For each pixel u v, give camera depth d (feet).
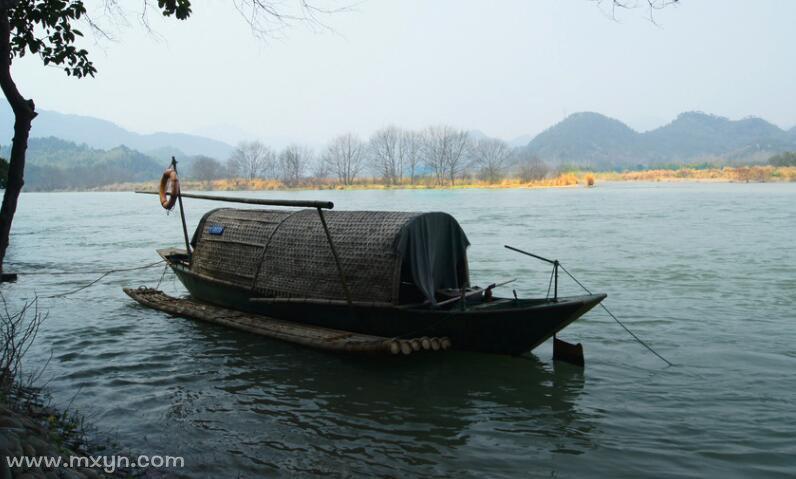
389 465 21.75
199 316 40.86
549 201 196.95
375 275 33.47
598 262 67.31
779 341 36.65
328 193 316.81
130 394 28.35
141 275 62.64
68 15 25.81
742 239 85.76
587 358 33.78
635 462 22.03
